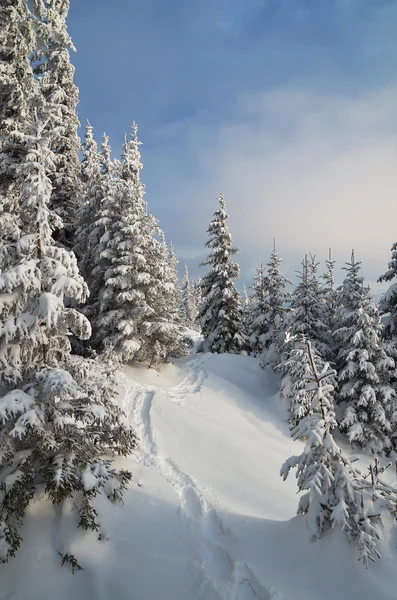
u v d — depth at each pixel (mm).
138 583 6684
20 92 14164
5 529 6699
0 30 14039
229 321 28453
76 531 7242
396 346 18656
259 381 22953
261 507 10688
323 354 19969
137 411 15656
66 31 22047
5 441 7090
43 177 8195
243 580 6777
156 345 21250
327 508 6984
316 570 6582
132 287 20828
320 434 7055
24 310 7953
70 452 7672
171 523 8312
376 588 6027
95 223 20859
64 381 7008
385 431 17406
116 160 23703
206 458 12945
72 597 6426
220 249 28391
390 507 6770
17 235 8352
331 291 27438
